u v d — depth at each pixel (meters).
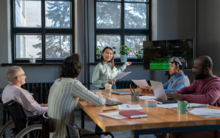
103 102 1.78
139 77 4.59
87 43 4.43
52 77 4.36
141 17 4.73
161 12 4.48
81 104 1.87
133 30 4.67
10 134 2.57
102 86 3.16
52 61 4.45
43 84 4.18
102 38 4.59
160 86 1.92
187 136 1.70
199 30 4.41
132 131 1.21
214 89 1.84
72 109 1.69
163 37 4.49
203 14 4.27
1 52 4.16
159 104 1.81
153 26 4.63
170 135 1.98
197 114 1.41
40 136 1.99
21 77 2.29
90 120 4.03
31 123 2.10
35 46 4.42
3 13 4.16
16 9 4.36
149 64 4.21
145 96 2.28
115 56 4.66
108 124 1.18
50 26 4.46
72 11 4.48
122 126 1.17
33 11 4.41
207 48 4.15
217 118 1.32
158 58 4.14
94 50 4.49
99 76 3.20
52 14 4.46
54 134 1.64
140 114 1.34
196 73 2.01
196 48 4.50
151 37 4.72
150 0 4.70
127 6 4.68
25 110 2.18
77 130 1.23
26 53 4.40
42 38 4.39
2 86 4.16
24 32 4.34
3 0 4.15
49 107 1.70
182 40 3.97
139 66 4.58
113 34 4.64
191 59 3.91
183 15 4.54
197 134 1.67
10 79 2.25
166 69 4.09
